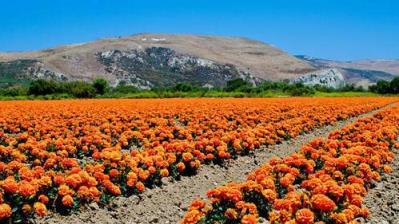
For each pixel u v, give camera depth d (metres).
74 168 12.61
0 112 31.64
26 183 10.93
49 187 11.92
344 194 10.28
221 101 50.56
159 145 16.95
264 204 11.19
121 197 13.45
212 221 9.93
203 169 17.12
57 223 11.36
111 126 23.47
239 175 17.22
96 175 12.79
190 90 103.06
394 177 15.37
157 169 14.82
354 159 13.48
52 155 14.72
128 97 76.56
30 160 16.66
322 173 12.47
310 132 28.08
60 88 83.56
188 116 30.03
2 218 10.20
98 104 43.47
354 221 9.10
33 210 11.00
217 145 18.09
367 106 43.09
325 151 16.05
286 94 88.19
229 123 26.08
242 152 19.89
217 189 10.43
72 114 30.45
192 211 9.46
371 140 16.88
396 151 20.05
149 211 12.82
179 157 16.42
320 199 9.29
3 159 15.96
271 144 22.30
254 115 31.05
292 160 13.86
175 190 14.77
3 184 10.71
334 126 31.61
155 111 33.69
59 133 21.41
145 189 14.31
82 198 12.06
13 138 20.23
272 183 11.31
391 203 12.52
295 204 9.44
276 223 9.23
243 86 109.50
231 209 9.84
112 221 11.95
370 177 13.08
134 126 24.95
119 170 13.94
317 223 8.70
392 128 21.42
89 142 18.67
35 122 25.73
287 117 32.16
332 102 48.84
